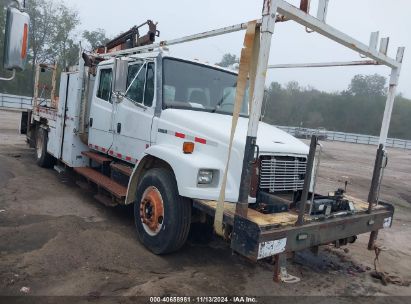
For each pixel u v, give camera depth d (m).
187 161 4.05
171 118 4.77
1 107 35.12
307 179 3.49
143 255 4.51
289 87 65.31
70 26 47.44
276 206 3.87
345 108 73.62
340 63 5.04
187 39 5.01
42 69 10.52
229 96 5.52
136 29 7.64
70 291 3.55
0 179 7.38
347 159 22.53
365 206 4.70
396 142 51.25
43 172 8.55
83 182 7.10
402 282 4.60
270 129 4.98
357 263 5.09
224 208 3.76
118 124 5.86
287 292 4.04
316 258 5.12
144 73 5.34
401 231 7.03
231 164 4.03
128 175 5.43
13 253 4.23
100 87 6.54
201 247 5.00
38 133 9.40
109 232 5.09
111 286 3.72
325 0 3.47
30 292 3.47
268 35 3.13
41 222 5.23
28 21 3.30
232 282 4.12
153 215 4.55
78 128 7.02
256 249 3.21
